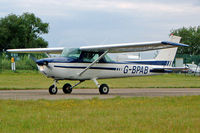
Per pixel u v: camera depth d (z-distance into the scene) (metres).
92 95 20.45
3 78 38.31
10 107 13.34
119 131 9.54
